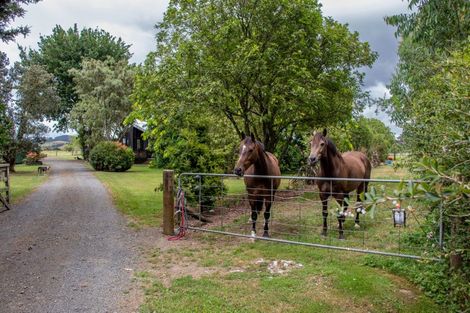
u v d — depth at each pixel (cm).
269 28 897
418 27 800
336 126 1179
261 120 1013
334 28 1005
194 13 905
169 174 670
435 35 767
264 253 543
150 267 493
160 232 693
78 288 420
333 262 489
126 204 1006
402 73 1005
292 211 891
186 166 823
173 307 363
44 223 781
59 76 3562
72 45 3675
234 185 1431
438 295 372
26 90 2228
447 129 325
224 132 1134
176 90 850
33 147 2286
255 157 614
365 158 805
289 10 870
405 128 471
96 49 3706
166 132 909
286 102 888
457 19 734
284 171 1683
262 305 363
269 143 1093
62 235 675
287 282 415
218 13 910
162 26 959
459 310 340
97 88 2752
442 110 345
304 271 452
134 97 974
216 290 402
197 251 567
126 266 498
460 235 363
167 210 670
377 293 384
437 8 728
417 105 451
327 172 623
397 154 583
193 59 857
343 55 971
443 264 393
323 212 631
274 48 880
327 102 951
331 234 638
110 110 2794
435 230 436
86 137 3111
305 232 667
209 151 856
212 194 855
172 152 848
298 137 1404
